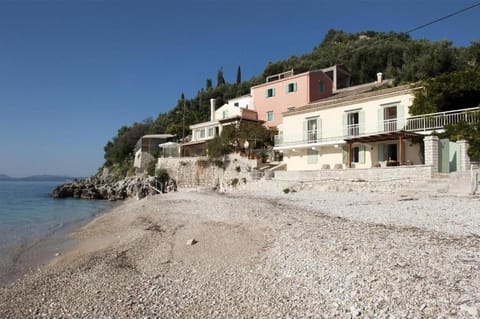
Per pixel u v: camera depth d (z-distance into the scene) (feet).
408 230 34.71
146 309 23.77
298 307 21.80
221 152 138.00
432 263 24.54
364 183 77.15
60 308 25.68
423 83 86.17
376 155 93.56
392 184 71.46
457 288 20.53
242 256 33.73
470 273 22.36
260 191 104.94
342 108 102.89
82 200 168.86
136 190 159.94
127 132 312.91
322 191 85.66
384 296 21.01
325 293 23.00
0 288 32.65
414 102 85.92
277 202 71.10
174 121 289.53
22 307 26.66
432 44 207.92
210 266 32.07
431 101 82.84
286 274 27.35
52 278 33.91
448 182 60.49
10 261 44.55
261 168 121.70
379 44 256.73
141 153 219.00
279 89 160.45
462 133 70.69
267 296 23.93
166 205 84.58
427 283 21.59
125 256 39.11
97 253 42.73
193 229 49.83
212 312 22.44
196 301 24.38
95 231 64.80
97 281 31.09
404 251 27.63
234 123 150.41
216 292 25.64
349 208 54.49
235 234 42.86
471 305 18.53
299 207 60.75
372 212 48.29
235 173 128.57
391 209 49.14
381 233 34.19
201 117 271.28
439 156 70.59
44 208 124.98
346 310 20.48
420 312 18.78
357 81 241.96
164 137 228.22
